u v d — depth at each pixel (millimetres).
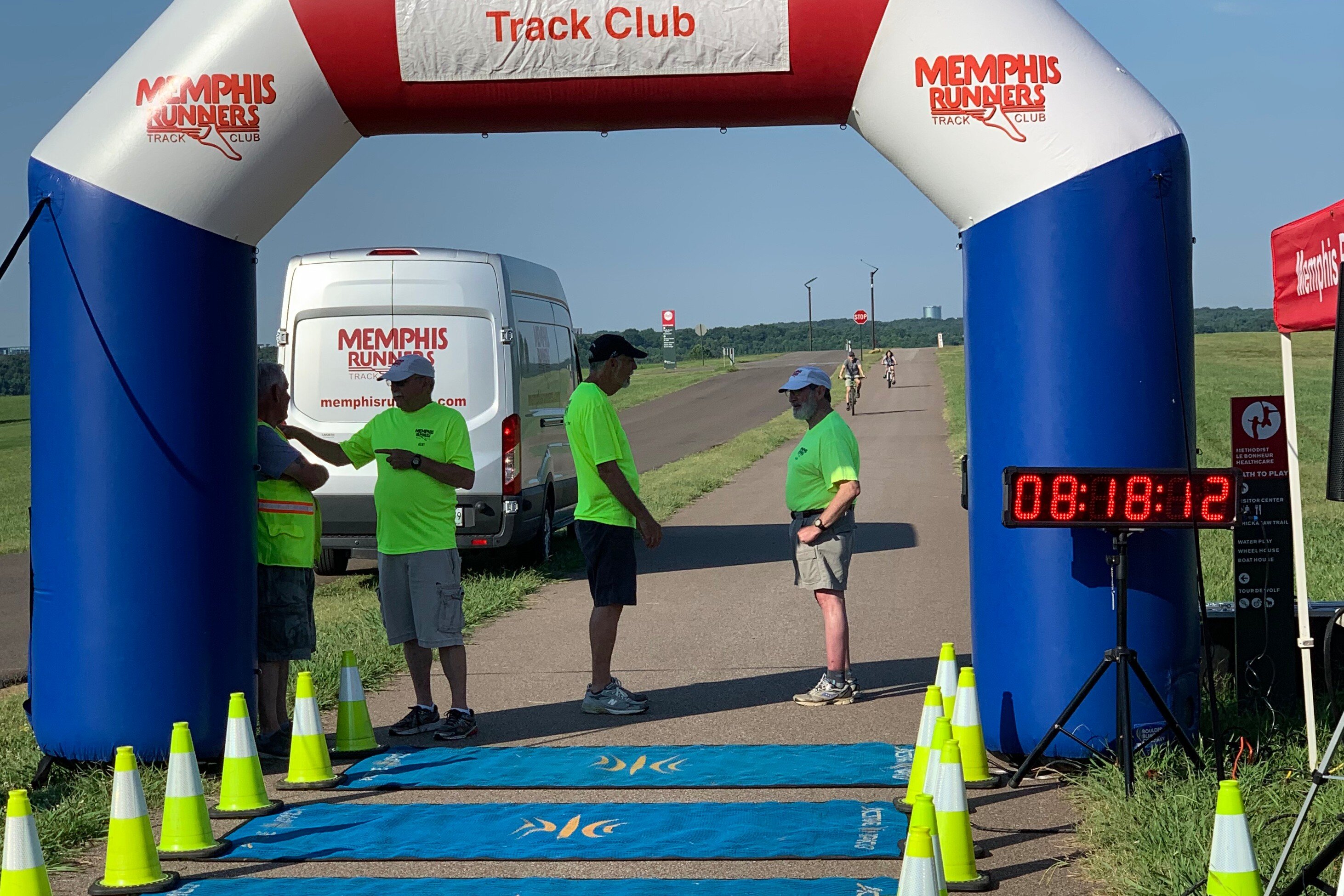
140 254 6473
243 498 6766
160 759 6594
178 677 6543
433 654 9531
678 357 126688
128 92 6520
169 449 6508
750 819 5699
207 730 6617
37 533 6625
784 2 6383
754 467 25938
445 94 6551
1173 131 6316
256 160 6547
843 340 164000
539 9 6422
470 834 5574
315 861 5301
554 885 4914
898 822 5605
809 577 7859
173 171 6469
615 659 9406
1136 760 6152
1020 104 6266
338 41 6445
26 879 4352
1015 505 5938
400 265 12477
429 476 7328
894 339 161750
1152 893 4590
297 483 7211
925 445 28641
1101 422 6250
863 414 39562
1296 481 5988
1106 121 6238
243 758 6027
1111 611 6277
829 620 7867
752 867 5109
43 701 6594
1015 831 5504
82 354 6477
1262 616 7160
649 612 11250
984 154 6324
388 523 7348
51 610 6566
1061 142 6242
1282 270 5953
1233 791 4133
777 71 6441
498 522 12391
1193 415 6391
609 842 5426
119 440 6473
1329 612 7152
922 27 6324
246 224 6699
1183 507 5922
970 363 6613
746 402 49375
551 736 7332
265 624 7160
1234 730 6668
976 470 6566
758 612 11148
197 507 6562
